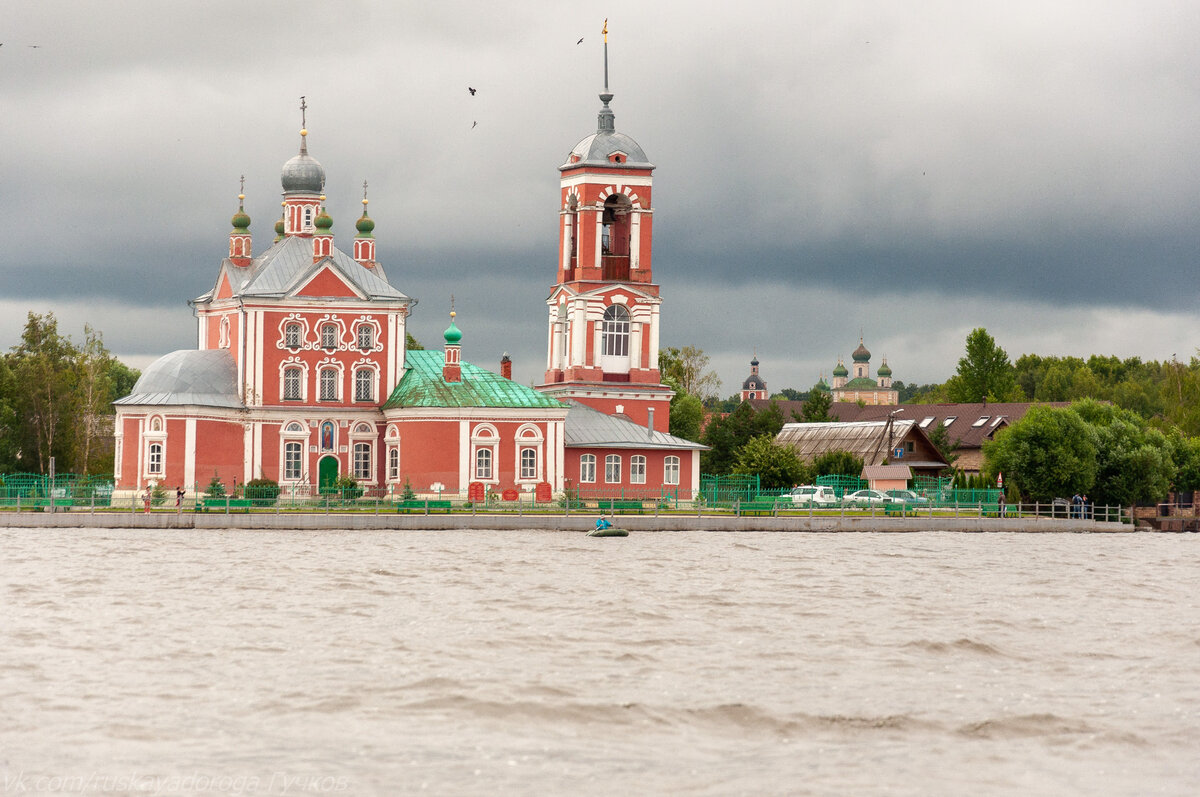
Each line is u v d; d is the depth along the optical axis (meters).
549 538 93.31
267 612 55.09
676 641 49.62
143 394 113.81
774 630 52.22
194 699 40.00
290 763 33.88
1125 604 61.06
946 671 45.12
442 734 36.69
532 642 49.09
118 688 41.25
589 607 57.28
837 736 37.06
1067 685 43.22
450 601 58.50
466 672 43.75
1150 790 32.69
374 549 81.75
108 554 76.81
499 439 115.69
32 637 49.12
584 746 35.78
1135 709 40.00
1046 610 58.75
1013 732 37.44
